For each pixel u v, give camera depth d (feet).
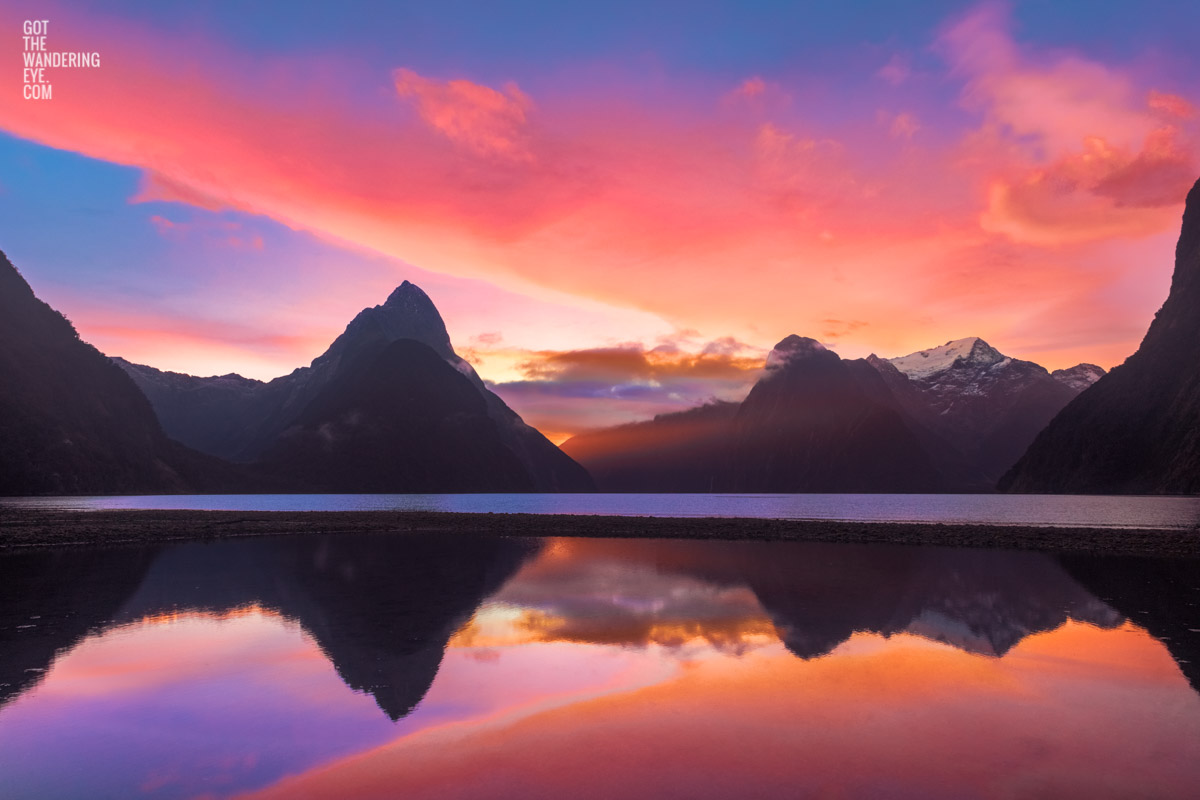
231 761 23.68
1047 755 24.23
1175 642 41.37
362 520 180.55
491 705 29.89
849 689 32.14
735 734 26.32
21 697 30.71
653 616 49.57
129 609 52.01
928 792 21.29
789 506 425.69
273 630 44.73
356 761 23.66
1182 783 21.91
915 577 71.05
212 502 437.99
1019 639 42.27
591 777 22.34
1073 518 211.00
